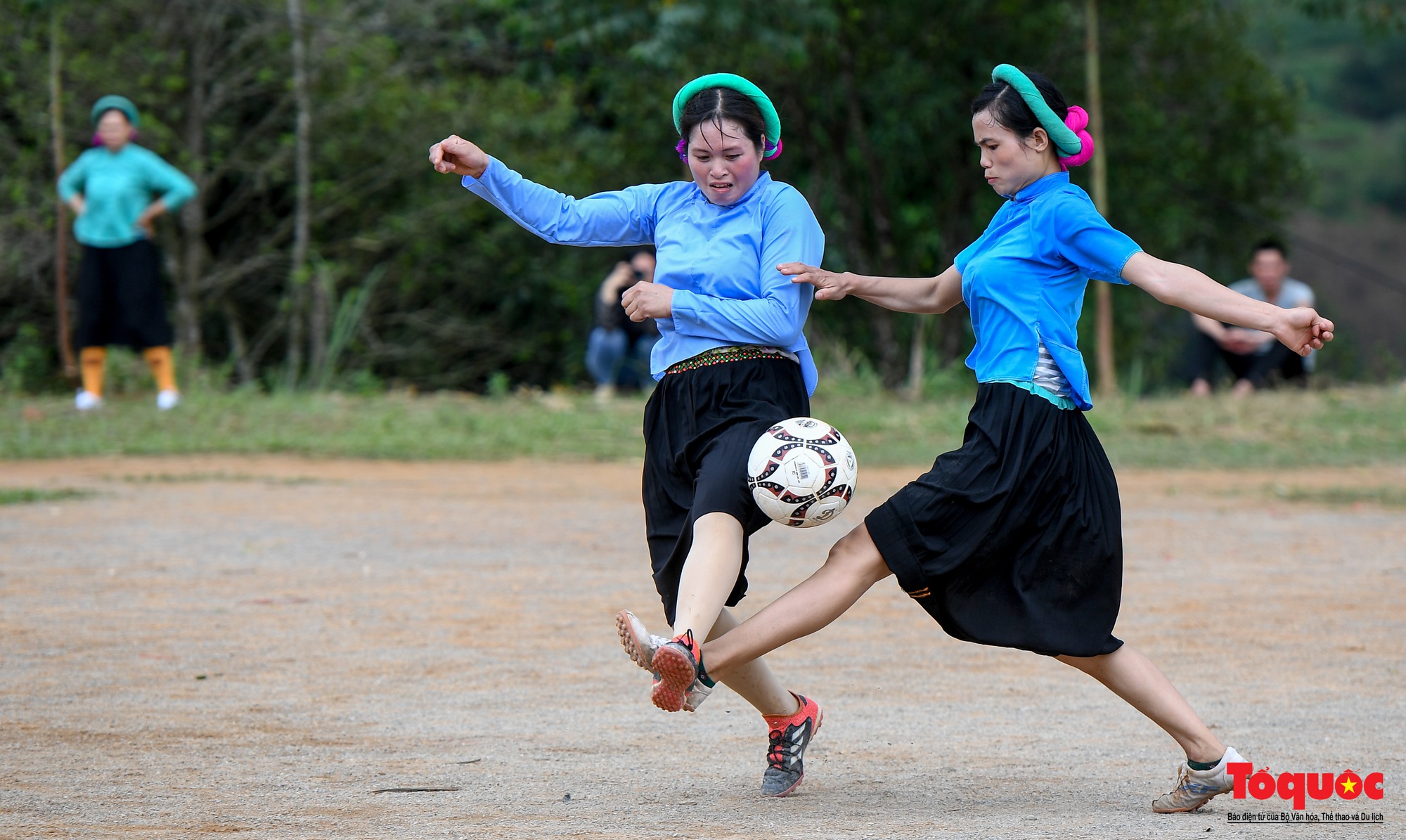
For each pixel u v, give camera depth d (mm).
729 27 44625
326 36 51344
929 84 51844
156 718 13242
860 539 10211
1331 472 31938
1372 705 13992
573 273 56219
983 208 55969
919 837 9797
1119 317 60531
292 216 54812
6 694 14016
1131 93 54719
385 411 37125
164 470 29703
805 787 11344
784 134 54625
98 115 35500
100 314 35531
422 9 54938
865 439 34531
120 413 35625
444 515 25203
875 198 52906
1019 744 12734
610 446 33875
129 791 11055
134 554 21156
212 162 51844
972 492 10086
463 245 56125
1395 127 176875
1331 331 9414
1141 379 55906
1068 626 10281
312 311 52750
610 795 11062
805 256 10977
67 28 48719
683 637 9680
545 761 12086
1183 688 14664
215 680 14680
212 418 35250
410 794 11023
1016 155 10609
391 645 16219
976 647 16625
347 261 53969
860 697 14406
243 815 10430
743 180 10969
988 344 10570
